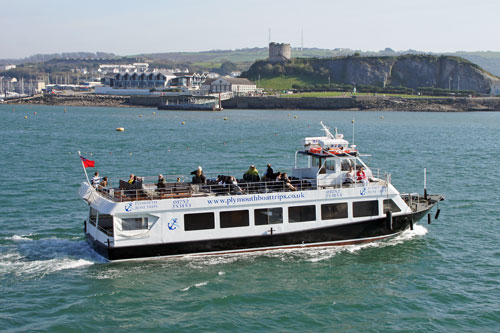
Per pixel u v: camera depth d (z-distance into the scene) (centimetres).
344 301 2831
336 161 3581
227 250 3325
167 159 7706
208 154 8288
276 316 2669
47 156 7969
